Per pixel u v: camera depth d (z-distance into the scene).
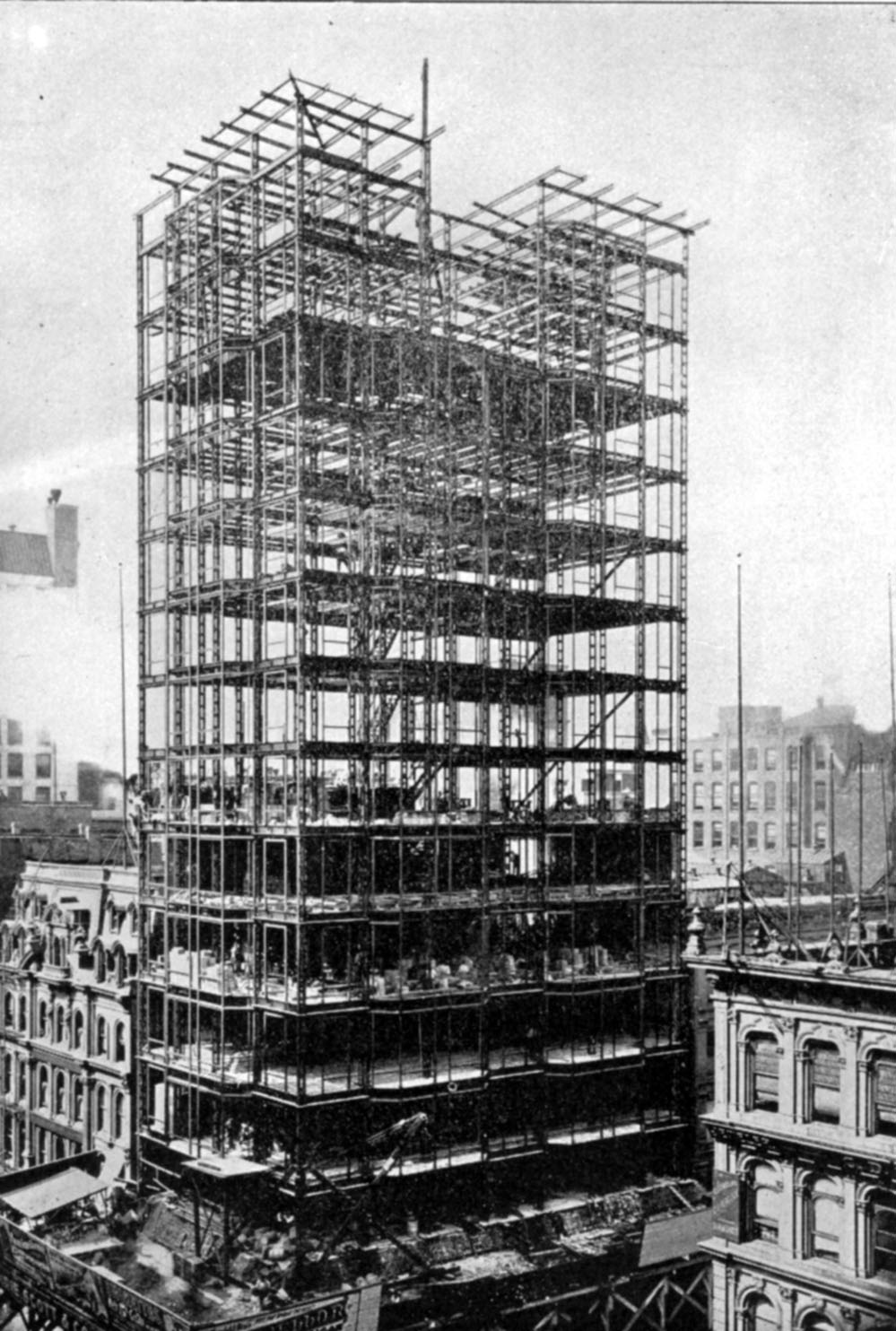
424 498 48.25
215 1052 46.06
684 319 53.41
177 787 50.69
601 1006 47.34
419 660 45.66
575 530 50.88
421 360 48.91
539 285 50.97
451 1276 40.00
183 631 50.47
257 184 46.16
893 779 59.41
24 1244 41.47
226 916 44.62
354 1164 42.50
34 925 58.91
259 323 47.75
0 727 77.94
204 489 53.84
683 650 52.62
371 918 43.38
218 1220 42.19
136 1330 36.59
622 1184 48.28
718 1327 37.59
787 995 35.81
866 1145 33.69
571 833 48.53
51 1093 56.12
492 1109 46.41
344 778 52.38
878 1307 33.34
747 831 67.12
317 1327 36.25
